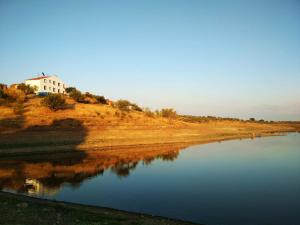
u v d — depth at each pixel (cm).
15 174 2617
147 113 7969
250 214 1543
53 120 5678
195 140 6047
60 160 3447
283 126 12962
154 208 1636
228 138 6812
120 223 1209
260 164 3231
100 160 3481
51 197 1861
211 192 2006
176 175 2609
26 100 6950
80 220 1216
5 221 1163
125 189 2086
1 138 4269
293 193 1977
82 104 7362
